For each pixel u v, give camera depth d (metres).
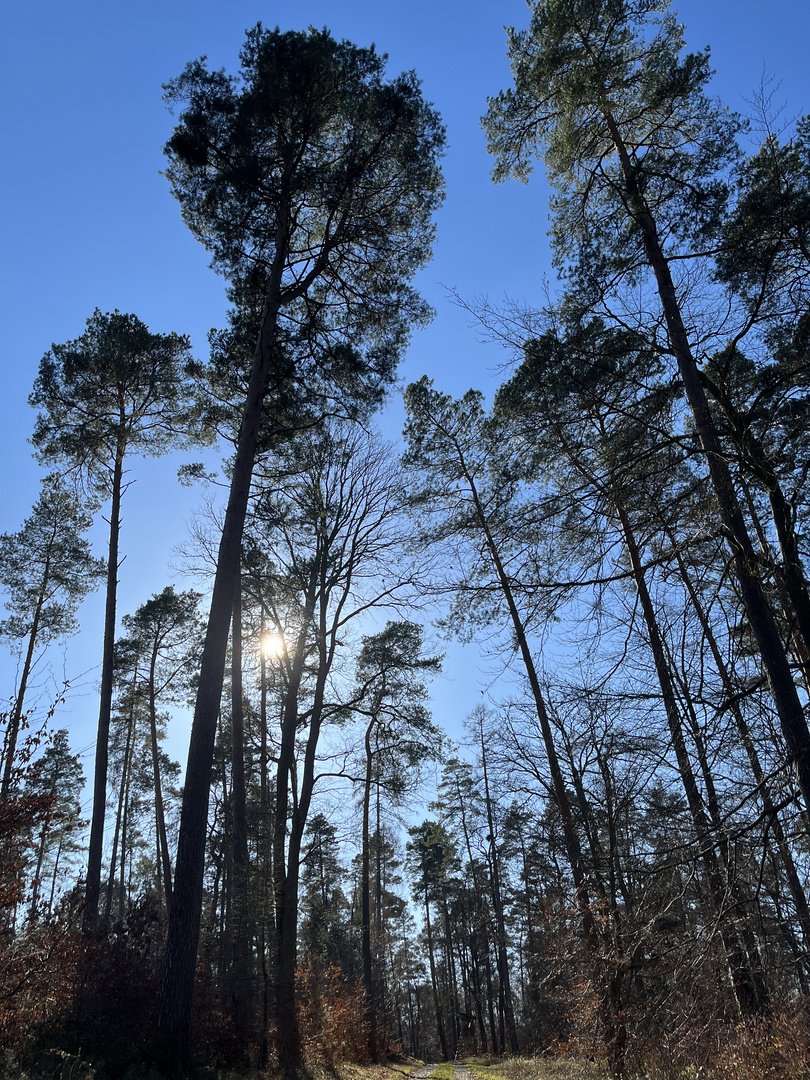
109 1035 8.37
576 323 7.10
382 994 29.94
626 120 8.41
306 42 11.72
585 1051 9.34
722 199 7.54
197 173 12.41
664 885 6.75
